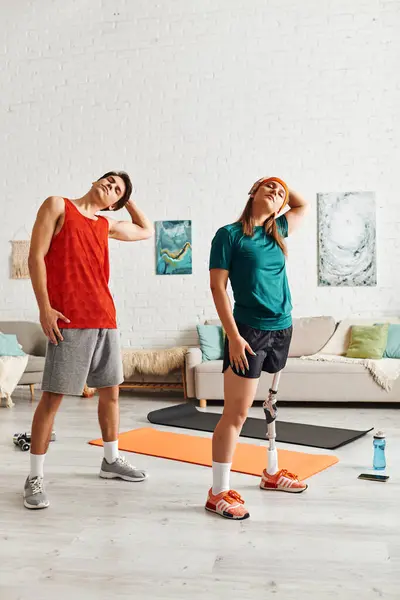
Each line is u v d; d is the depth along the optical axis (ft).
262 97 20.11
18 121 21.66
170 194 20.67
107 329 9.75
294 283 19.95
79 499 9.48
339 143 19.69
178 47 20.59
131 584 6.66
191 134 20.54
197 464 11.42
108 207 10.00
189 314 20.58
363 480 10.29
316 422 15.06
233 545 7.66
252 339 8.63
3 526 8.38
